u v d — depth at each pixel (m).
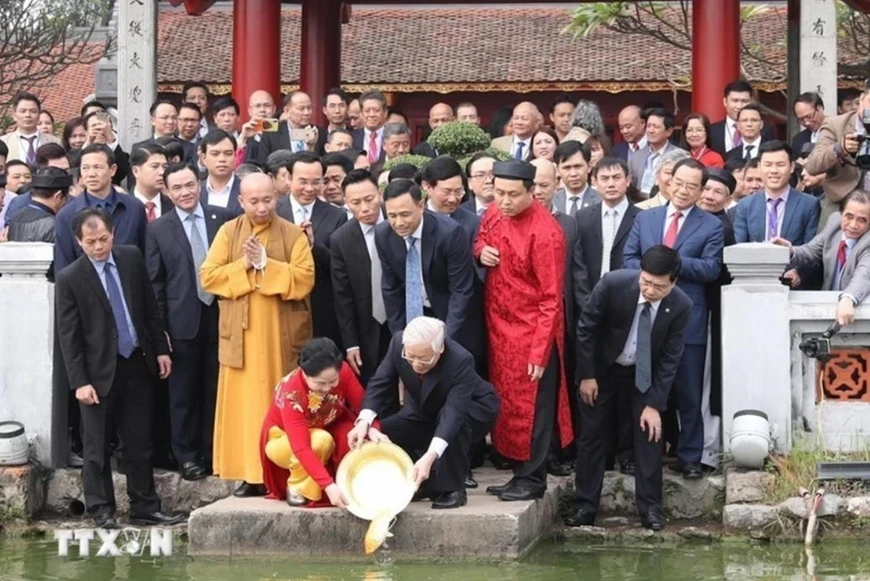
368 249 13.14
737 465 13.04
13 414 13.77
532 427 12.42
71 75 44.56
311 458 11.95
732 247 13.14
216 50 39.75
